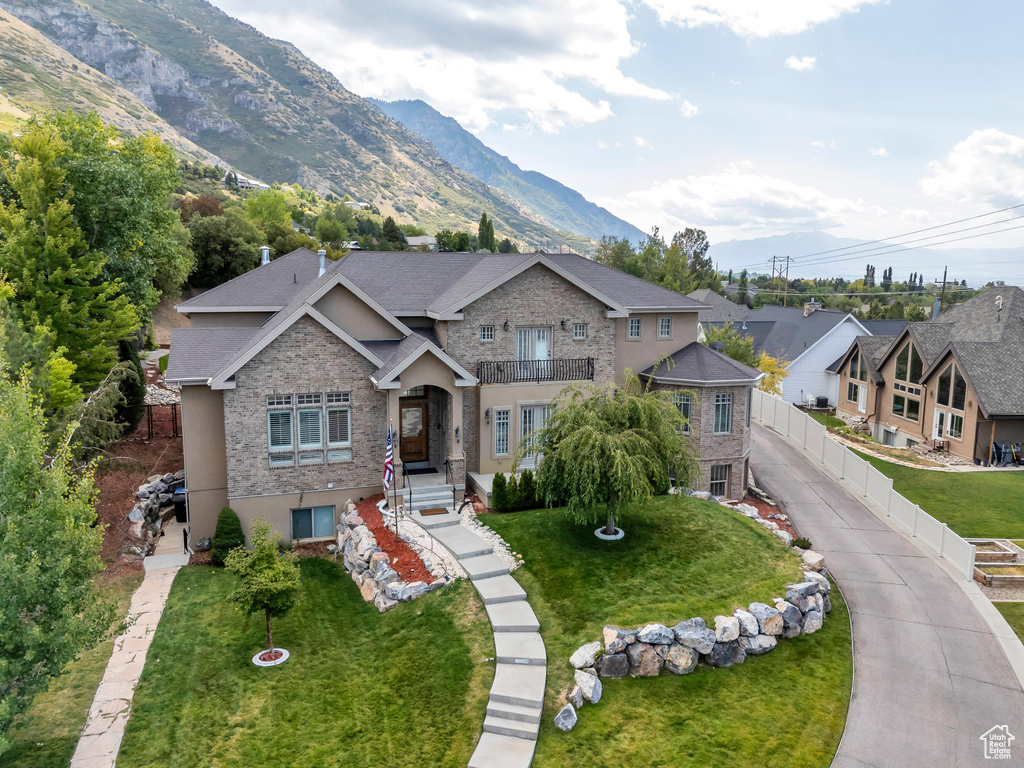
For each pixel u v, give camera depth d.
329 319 24.55
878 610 18.89
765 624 16.45
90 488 13.29
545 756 12.84
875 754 13.20
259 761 12.91
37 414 12.66
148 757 12.89
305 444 22.95
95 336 28.48
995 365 36.00
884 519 26.14
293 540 23.16
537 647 15.44
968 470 33.72
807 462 33.53
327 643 17.02
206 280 65.12
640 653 15.17
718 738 13.45
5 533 11.21
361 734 13.65
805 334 54.50
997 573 21.19
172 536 23.59
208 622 17.86
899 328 57.03
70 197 34.12
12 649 10.77
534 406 26.67
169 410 35.16
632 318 30.33
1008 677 15.84
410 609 17.62
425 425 26.77
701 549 19.77
